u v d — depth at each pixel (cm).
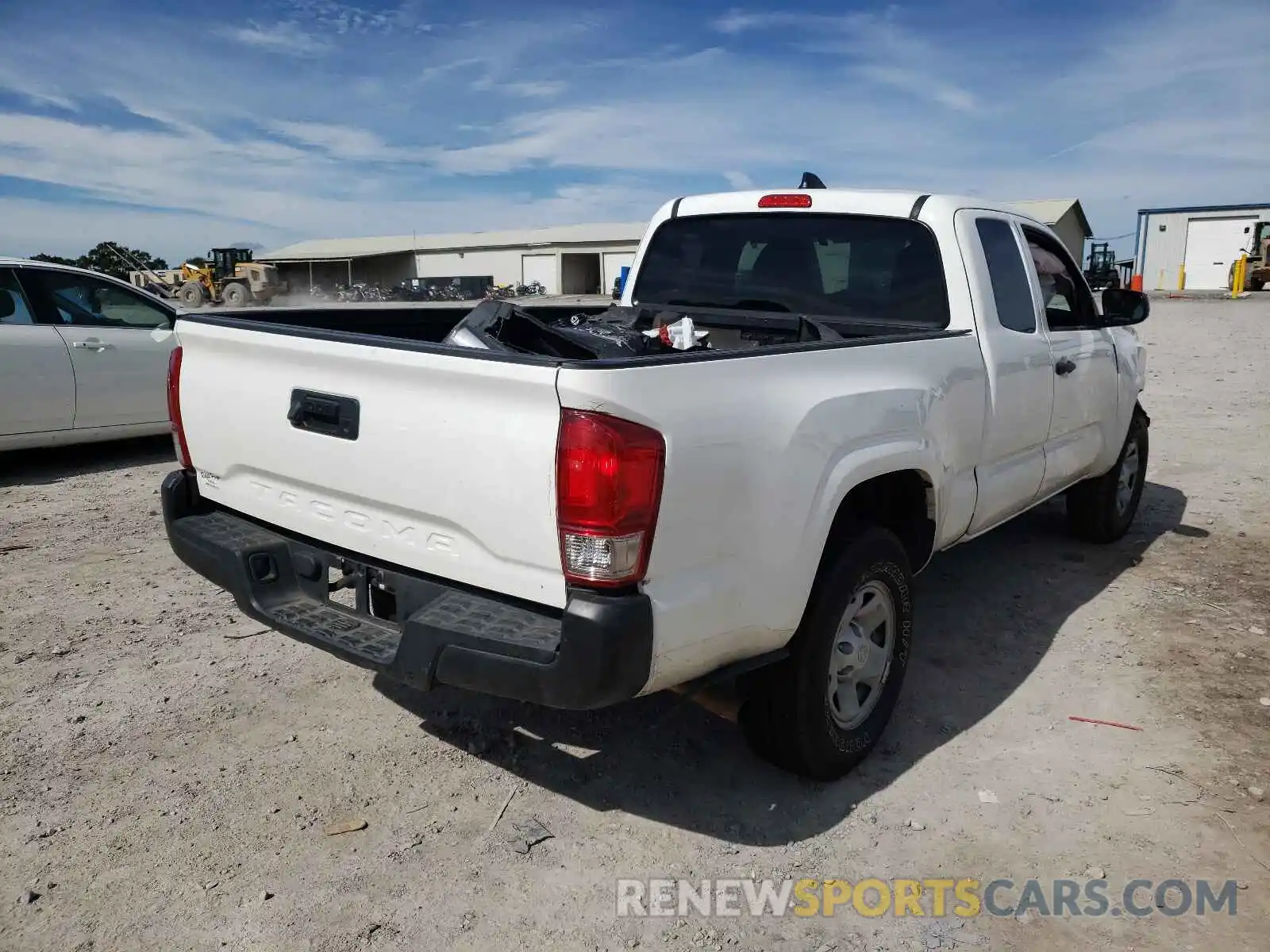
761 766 344
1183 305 3269
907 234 420
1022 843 301
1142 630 467
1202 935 262
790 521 285
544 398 244
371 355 277
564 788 329
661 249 509
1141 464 617
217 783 325
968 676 419
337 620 305
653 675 257
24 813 305
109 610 475
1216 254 4872
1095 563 567
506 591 263
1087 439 521
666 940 258
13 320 732
